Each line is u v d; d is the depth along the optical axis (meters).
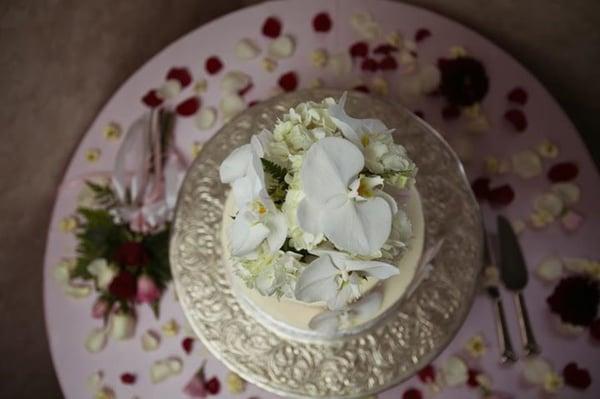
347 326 0.76
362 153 0.57
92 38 0.99
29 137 0.95
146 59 1.10
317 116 0.61
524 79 0.93
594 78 1.06
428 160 0.84
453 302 0.79
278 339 0.78
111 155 0.94
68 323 0.87
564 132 0.90
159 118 0.94
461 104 0.91
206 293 0.81
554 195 0.87
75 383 0.85
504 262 0.84
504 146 0.90
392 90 0.94
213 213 0.85
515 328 0.83
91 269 0.88
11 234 0.98
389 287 0.77
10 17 0.88
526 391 0.81
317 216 0.56
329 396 0.76
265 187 0.55
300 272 0.59
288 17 0.98
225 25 0.98
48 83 0.95
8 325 1.02
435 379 0.82
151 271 0.87
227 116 0.94
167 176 0.92
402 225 0.61
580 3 0.99
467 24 1.07
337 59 0.95
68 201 0.92
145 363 0.85
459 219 0.82
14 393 1.04
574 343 0.82
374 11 0.97
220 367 0.84
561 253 0.85
